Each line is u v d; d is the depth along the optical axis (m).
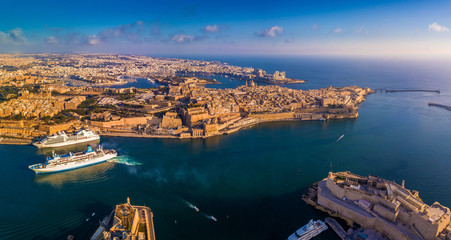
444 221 189.50
